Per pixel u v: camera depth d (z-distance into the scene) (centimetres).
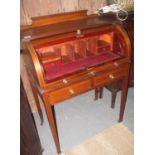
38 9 163
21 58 173
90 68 135
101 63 140
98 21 162
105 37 158
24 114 124
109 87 207
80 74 131
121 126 183
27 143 130
